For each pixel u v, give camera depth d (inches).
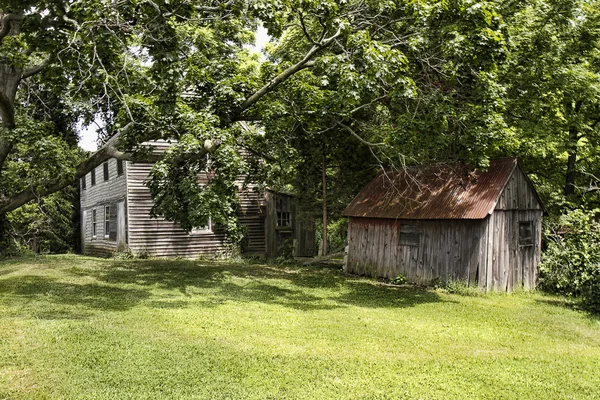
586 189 818.2
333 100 586.6
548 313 484.1
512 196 611.2
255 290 576.1
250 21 547.5
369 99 645.3
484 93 545.0
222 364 283.4
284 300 518.9
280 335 360.8
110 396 232.5
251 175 812.6
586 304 510.6
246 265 836.6
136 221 908.6
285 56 815.1
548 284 619.2
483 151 534.3
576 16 669.9
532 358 324.2
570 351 348.2
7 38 470.9
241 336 352.2
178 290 555.5
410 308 493.7
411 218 649.6
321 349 325.1
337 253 839.1
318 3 541.3
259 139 749.3
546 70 677.3
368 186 780.6
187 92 711.7
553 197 764.6
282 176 829.8
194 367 277.0
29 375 257.1
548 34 671.8
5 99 497.0
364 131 743.1
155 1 427.2
